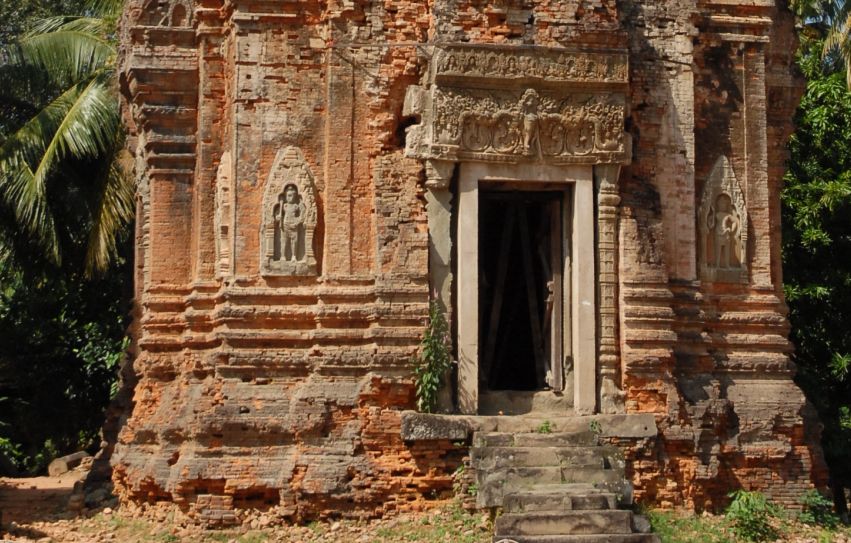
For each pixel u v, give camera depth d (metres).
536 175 16.69
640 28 17.52
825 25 30.44
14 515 18.20
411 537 14.98
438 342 16.19
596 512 13.97
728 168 17.84
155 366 17.66
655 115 17.38
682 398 16.80
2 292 31.72
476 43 16.41
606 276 16.77
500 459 15.16
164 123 17.95
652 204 17.12
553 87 16.62
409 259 16.38
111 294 29.61
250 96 16.77
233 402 15.99
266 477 15.80
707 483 16.64
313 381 16.12
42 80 28.66
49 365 29.72
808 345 25.23
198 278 17.36
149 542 15.48
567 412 16.75
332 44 16.75
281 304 16.44
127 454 17.53
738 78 18.12
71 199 27.70
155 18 18.09
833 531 16.77
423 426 15.71
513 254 19.22
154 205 17.91
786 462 17.34
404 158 16.64
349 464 15.80
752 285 17.83
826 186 24.52
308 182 16.64
